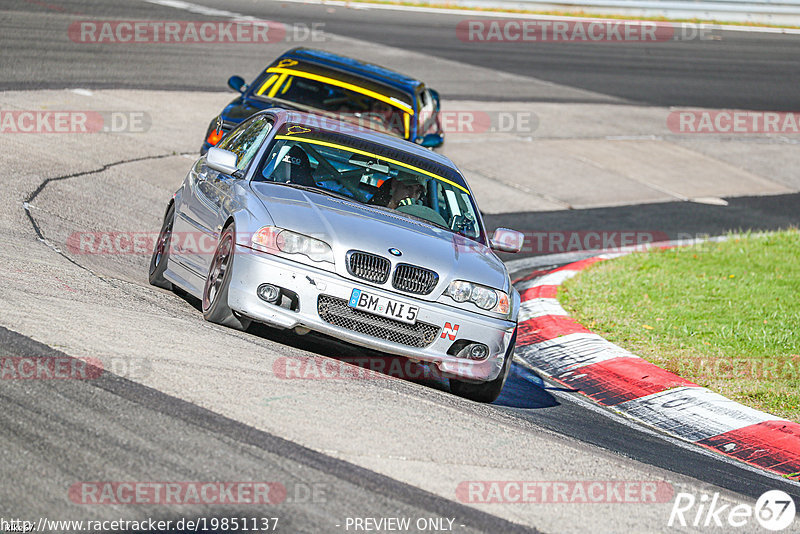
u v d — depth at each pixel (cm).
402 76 4800
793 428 2741
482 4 12094
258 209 2456
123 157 4644
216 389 1927
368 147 2933
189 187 2950
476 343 2448
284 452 1703
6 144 4303
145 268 3195
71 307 2266
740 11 13625
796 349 3538
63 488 1434
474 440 2022
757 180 7406
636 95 9256
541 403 2727
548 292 4078
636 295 4153
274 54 8012
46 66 6031
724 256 5072
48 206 3538
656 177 6988
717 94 9794
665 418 2831
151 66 6775
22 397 1698
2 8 7544
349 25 9900
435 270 2420
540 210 5700
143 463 1553
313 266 2352
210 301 2494
